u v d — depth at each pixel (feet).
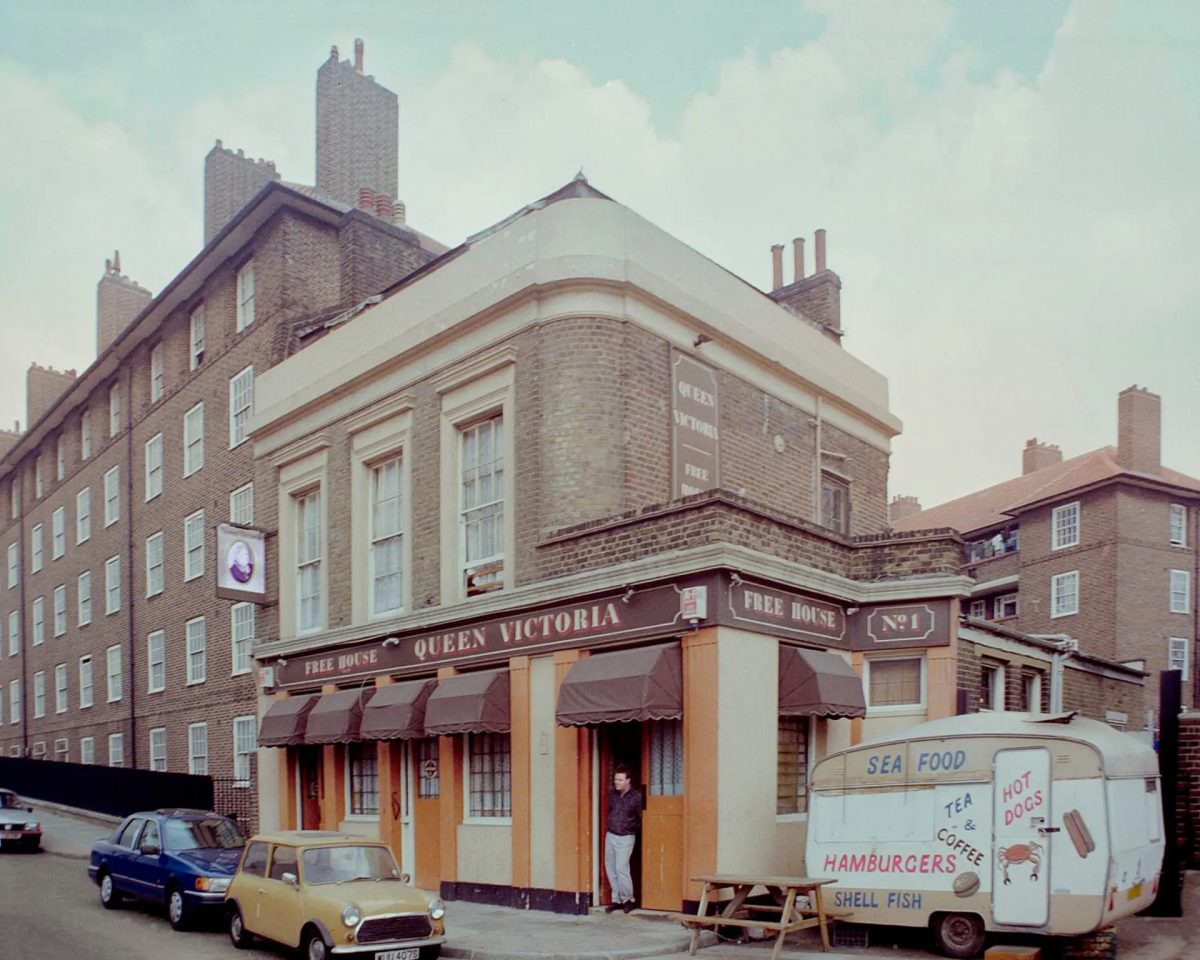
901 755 35.96
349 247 71.61
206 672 84.58
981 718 36.11
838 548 48.08
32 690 127.34
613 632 43.68
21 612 133.08
